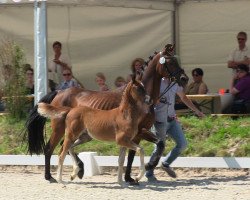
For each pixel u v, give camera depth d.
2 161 16.19
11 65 18.00
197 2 21.88
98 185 13.23
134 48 22.44
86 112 12.99
